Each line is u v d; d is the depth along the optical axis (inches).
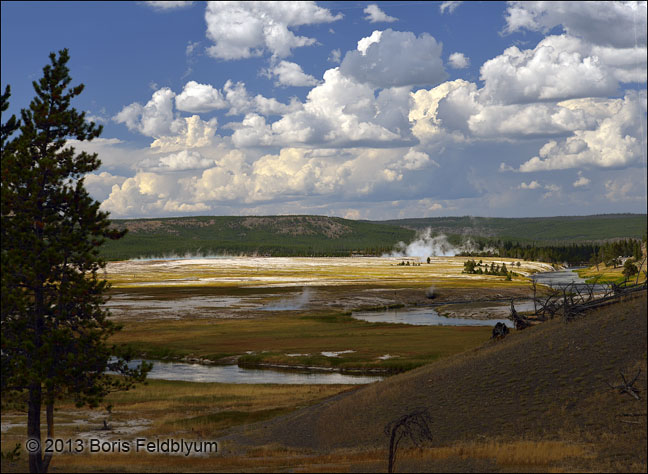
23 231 1145.4
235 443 1325.0
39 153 1245.1
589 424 1043.3
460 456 980.6
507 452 959.0
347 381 2241.6
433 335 3179.1
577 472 831.7
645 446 907.4
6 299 1072.2
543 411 1139.3
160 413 1664.6
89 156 1256.8
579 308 1541.6
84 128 1278.3
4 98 1263.5
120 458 1169.4
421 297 5433.1
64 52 1259.8
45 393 1083.9
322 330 3523.6
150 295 5733.3
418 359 2501.2
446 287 6141.7
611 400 1093.8
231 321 4008.4
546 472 843.4
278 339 3216.0
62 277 1175.0
